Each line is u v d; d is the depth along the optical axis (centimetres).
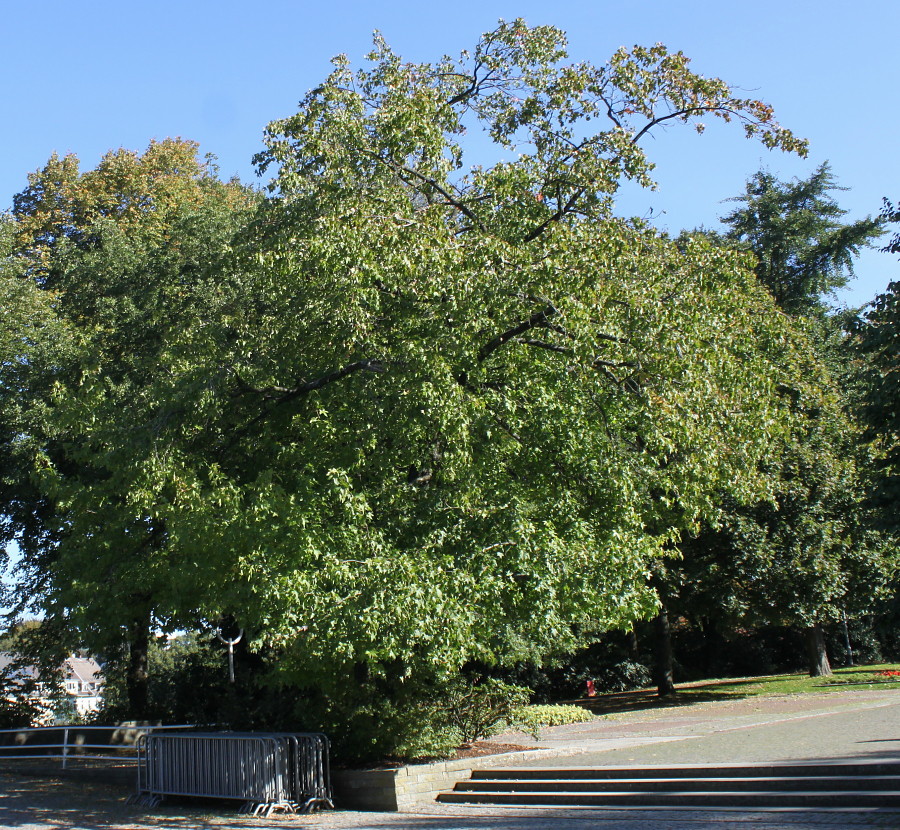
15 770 1970
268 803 1282
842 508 2323
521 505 1233
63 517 1812
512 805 1222
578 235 1307
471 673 1666
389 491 1288
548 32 1504
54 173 3183
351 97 1453
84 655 2772
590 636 2725
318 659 1202
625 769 1215
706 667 3797
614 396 1327
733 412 1409
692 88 1405
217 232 2352
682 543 2364
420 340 1262
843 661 3628
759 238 3538
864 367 2598
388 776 1291
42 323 2497
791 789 1042
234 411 1502
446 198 1474
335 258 1286
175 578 1285
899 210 1414
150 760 1479
